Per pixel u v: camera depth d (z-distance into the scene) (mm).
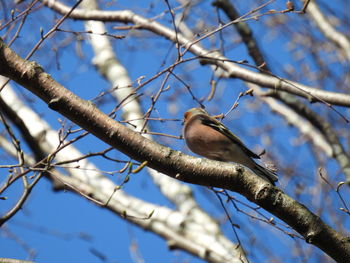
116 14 12125
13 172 7090
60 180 6719
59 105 6113
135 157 6188
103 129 6133
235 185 6105
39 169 6723
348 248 5934
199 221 12383
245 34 12734
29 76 6102
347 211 6805
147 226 12117
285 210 6004
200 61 11539
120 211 11539
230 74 11344
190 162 6133
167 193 13297
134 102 12617
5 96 12414
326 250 5984
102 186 11727
